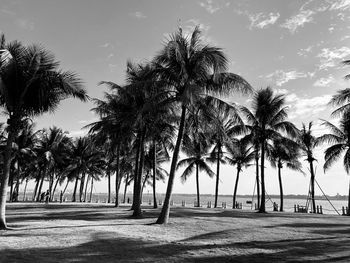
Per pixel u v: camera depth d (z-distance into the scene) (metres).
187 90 15.27
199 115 18.81
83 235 12.36
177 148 17.81
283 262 8.59
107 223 17.09
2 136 42.22
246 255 9.38
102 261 8.42
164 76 17.73
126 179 60.34
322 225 17.52
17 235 12.17
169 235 12.94
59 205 35.69
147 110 17.50
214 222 18.03
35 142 48.44
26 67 14.97
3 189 14.28
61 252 9.31
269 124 31.44
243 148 32.16
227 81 17.52
